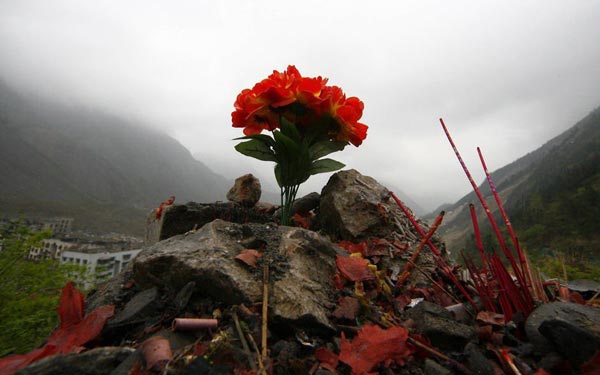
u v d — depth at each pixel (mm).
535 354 383
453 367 376
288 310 435
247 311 420
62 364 311
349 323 459
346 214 817
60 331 417
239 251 539
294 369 357
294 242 572
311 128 765
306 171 778
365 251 711
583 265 1956
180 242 547
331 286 525
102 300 500
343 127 750
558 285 529
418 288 602
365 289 566
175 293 477
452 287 629
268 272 493
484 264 516
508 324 442
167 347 332
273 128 812
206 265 471
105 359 328
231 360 342
